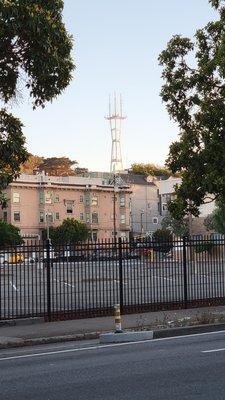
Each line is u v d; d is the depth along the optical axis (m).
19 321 16.86
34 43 14.06
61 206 97.38
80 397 7.74
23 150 15.53
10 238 82.06
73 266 20.47
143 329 14.90
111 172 124.44
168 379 8.71
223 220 60.78
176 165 20.94
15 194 92.25
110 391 8.03
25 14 13.70
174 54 20.97
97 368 9.95
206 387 8.05
